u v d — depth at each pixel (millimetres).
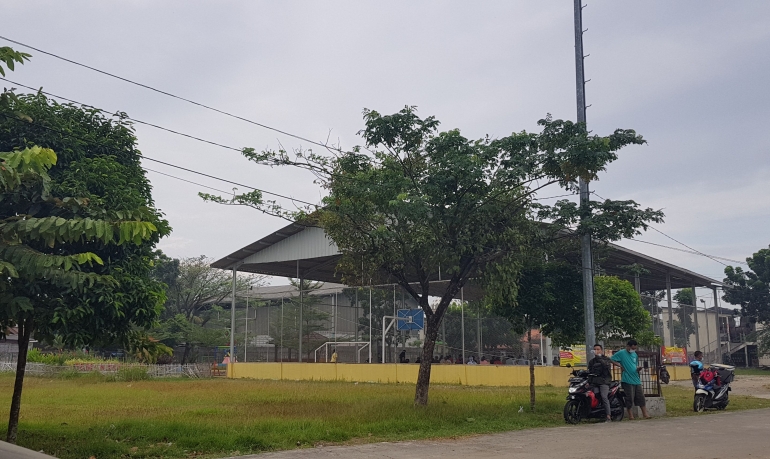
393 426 12891
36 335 9875
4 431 11344
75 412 16203
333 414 14727
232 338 40469
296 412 15414
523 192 16297
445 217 15312
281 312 39781
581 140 14742
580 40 18344
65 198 9438
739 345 64375
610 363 15188
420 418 14039
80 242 9867
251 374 39281
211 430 11922
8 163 8031
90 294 9617
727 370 18188
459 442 11398
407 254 16672
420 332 35469
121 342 10586
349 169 16484
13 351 52156
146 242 11047
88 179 10430
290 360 38625
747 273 60250
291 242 37469
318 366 36062
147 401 20219
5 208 9422
